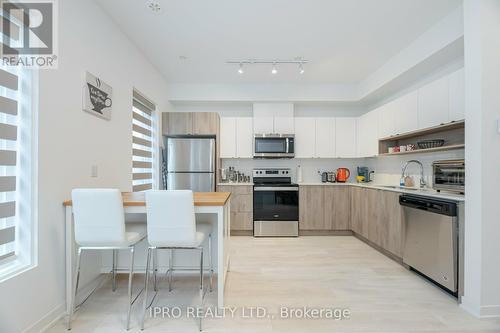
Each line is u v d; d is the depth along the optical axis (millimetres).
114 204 1720
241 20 2582
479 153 1822
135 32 2789
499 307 1818
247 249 3451
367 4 2318
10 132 1514
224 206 2098
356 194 3988
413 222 2545
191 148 4078
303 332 1659
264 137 4387
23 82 1594
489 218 1814
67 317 1816
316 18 2539
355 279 2475
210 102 4582
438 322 1766
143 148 3535
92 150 2199
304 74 3998
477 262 1834
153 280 2443
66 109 1875
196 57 3414
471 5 1878
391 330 1680
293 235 4180
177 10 2410
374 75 3857
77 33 1999
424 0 2256
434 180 2746
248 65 3672
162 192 1722
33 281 1580
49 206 1713
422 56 2826
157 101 3875
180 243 1763
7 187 1500
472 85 1874
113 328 1696
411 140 3465
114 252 2260
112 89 2533
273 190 4195
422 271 2410
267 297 2113
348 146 4535
